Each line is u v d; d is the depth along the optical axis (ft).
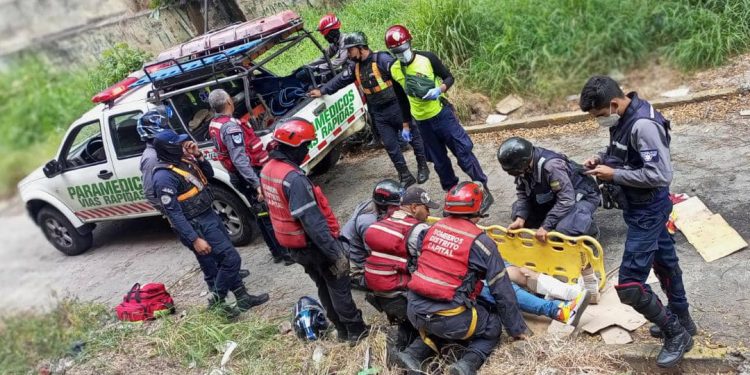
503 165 13.53
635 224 10.85
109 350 16.10
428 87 16.44
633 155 10.55
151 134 15.81
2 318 18.53
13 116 35.17
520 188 14.49
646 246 10.78
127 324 16.99
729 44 21.99
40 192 22.61
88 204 22.15
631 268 10.94
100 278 21.15
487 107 24.44
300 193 12.67
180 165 15.49
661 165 10.17
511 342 12.81
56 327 17.40
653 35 23.22
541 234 13.84
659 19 23.03
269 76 21.99
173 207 15.20
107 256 22.76
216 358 14.93
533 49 24.43
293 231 13.14
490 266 11.71
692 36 22.61
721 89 20.68
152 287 17.57
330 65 21.50
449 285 11.75
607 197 11.21
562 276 13.85
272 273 18.44
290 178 12.74
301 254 13.42
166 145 15.10
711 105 20.43
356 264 14.33
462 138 17.30
